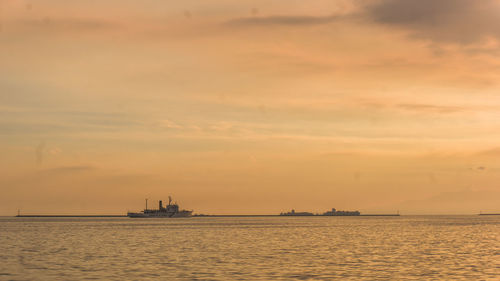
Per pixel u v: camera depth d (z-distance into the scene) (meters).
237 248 114.44
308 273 70.94
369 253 101.06
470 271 72.88
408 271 72.88
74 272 72.44
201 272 72.12
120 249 112.00
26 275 69.75
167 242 136.25
